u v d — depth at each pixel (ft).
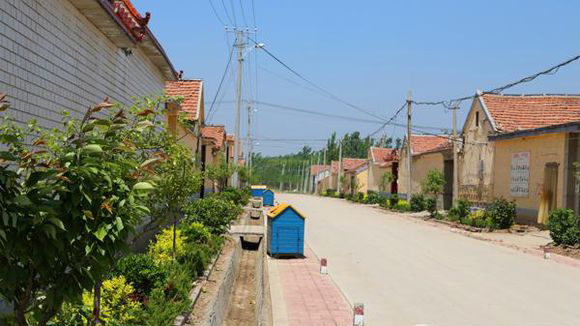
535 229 72.28
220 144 119.03
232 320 32.91
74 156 12.37
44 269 12.09
